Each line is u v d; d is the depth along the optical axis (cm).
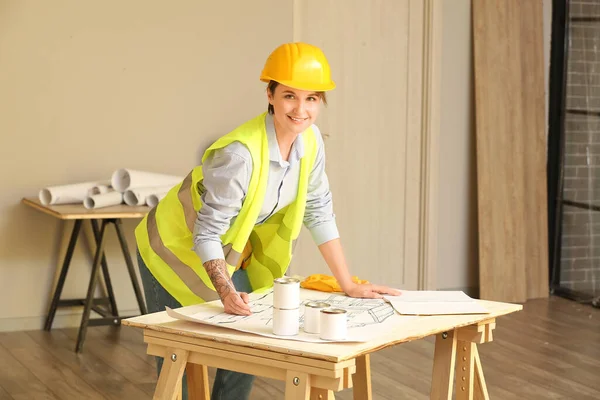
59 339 490
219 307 252
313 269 588
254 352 218
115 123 525
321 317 220
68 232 518
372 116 591
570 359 475
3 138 500
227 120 552
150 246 286
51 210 466
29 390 404
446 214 620
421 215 611
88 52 514
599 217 599
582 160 614
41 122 507
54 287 517
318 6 568
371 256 602
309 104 247
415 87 601
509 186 617
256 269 294
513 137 618
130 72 525
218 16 542
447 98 611
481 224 609
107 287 515
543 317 568
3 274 505
